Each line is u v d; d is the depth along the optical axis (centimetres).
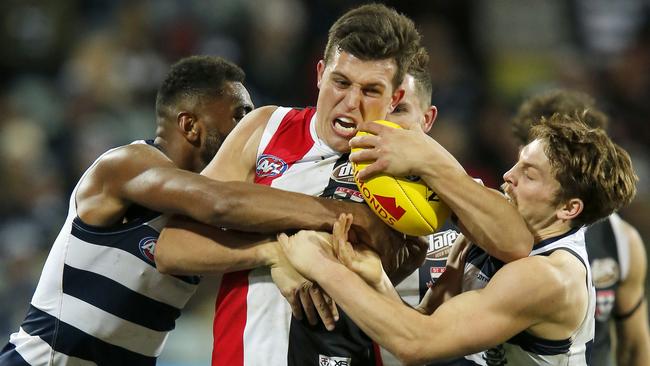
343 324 1475
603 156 1409
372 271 1370
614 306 1878
